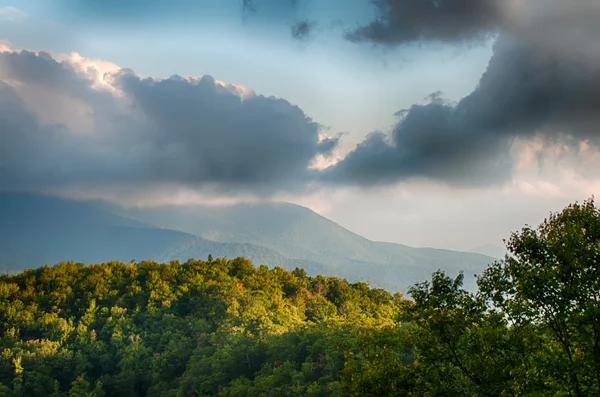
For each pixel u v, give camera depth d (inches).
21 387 4635.8
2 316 5782.5
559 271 1041.5
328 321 4399.6
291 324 5167.3
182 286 6333.7
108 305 6215.6
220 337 4788.4
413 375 1213.7
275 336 4308.6
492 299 1171.9
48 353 5007.4
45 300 6264.8
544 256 1092.5
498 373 1068.5
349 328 3850.9
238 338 4591.5
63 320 5664.4
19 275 7017.7
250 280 6624.0
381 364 1266.0
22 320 5703.7
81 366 5024.6
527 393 1003.9
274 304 5674.2
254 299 5767.7
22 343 5206.7
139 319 5871.1
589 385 1008.2
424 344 1184.8
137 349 5187.0
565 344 1024.9
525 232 1134.4
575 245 1032.2
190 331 5447.8
